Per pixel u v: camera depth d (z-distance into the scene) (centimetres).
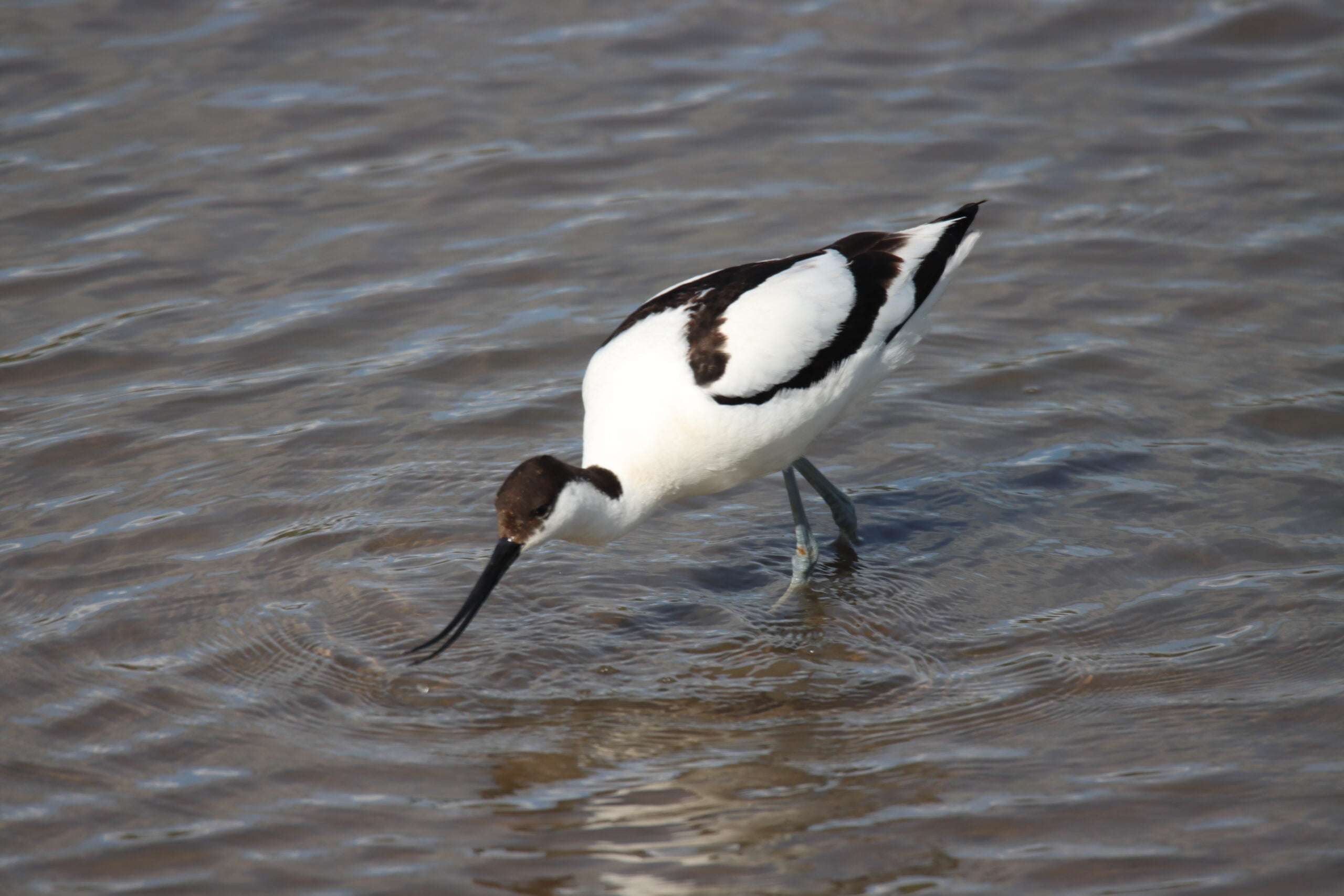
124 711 758
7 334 1160
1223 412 1049
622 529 833
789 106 1507
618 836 661
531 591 880
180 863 647
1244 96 1502
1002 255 1271
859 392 891
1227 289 1203
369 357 1143
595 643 830
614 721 755
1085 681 778
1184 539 910
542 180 1392
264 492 973
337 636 827
